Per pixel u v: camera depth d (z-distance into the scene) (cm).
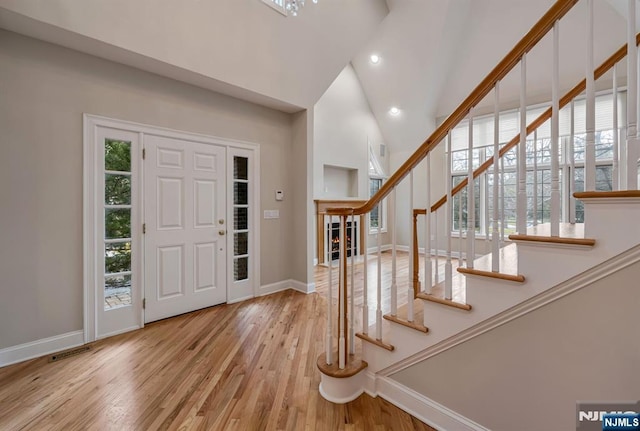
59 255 243
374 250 711
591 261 112
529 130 218
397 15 482
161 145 301
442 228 621
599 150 434
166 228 307
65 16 214
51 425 160
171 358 231
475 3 445
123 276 280
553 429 125
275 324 297
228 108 352
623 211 106
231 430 158
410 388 172
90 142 256
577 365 118
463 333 148
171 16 254
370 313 314
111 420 164
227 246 358
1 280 220
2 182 219
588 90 112
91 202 258
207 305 341
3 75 218
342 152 640
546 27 121
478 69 535
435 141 160
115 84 269
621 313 108
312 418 166
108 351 241
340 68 399
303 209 409
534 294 126
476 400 147
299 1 263
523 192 130
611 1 307
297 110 404
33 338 232
